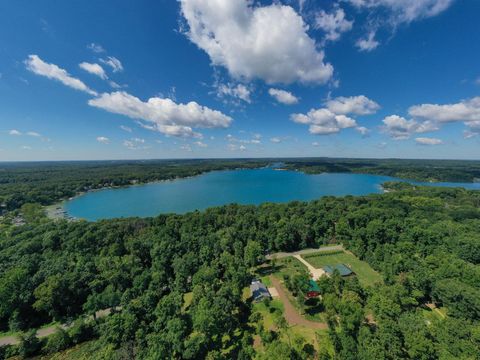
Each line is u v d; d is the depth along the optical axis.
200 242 92.75
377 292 58.12
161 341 46.94
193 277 71.62
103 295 61.53
